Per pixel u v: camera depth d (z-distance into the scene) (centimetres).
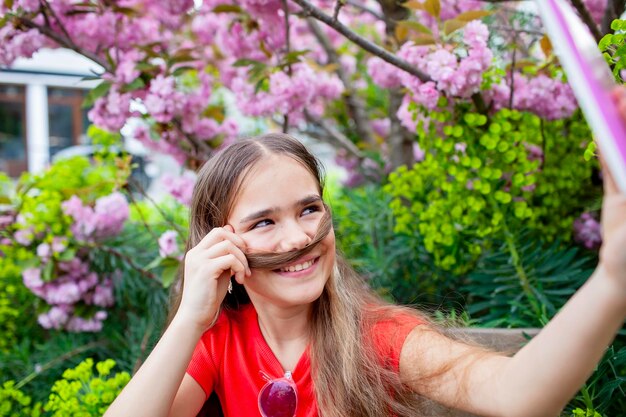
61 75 1041
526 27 214
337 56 293
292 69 206
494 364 89
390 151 260
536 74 180
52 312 220
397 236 217
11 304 242
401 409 110
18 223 217
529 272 164
